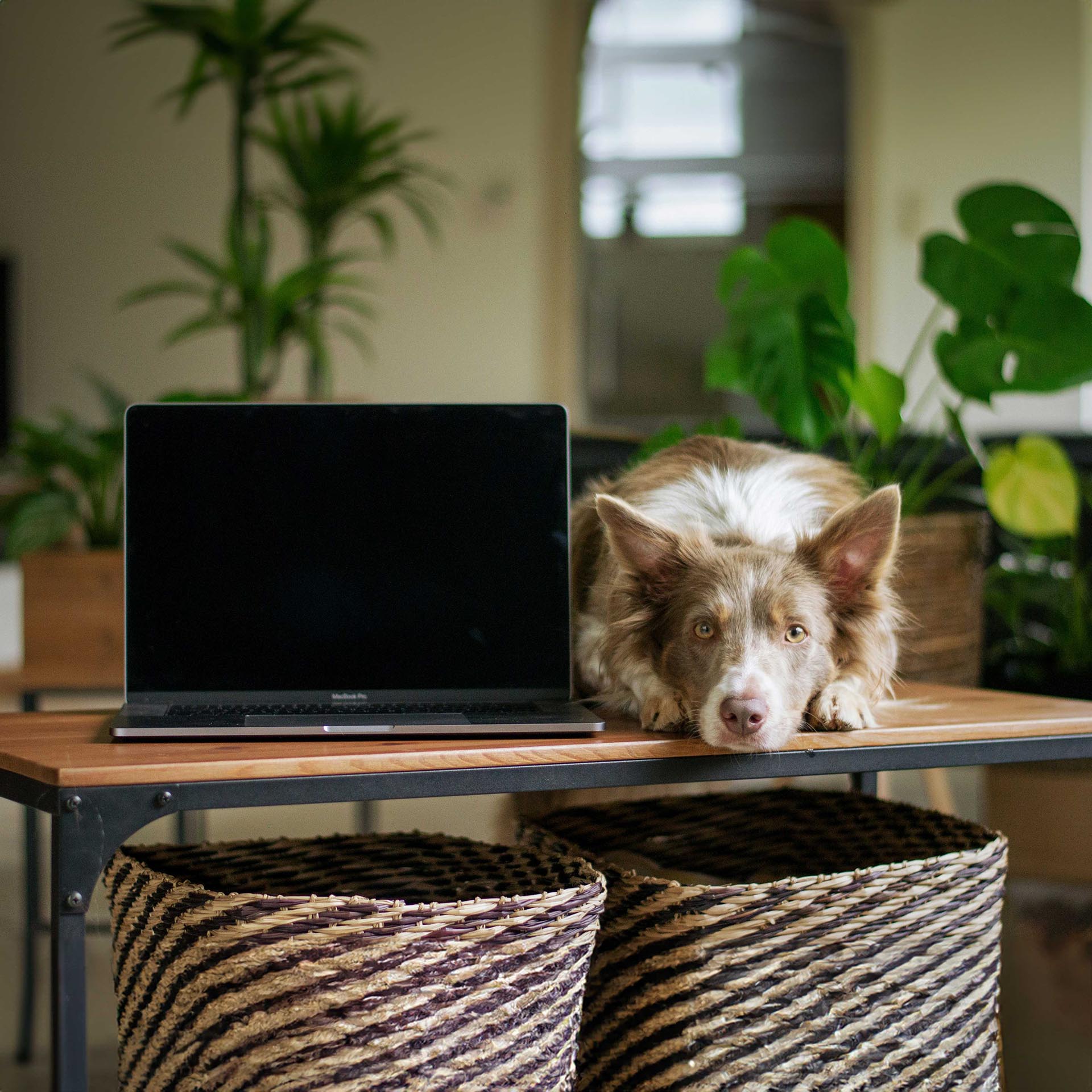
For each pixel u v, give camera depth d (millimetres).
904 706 1563
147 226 7449
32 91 7379
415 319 7641
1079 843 2357
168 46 7434
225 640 1385
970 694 1701
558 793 2229
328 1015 1121
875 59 7605
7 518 2941
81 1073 1081
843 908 1310
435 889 1517
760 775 1306
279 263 7391
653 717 1352
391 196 7570
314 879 1534
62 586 2662
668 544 1450
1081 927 2305
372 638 1402
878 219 7645
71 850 1078
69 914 1078
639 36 7809
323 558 1408
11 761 1166
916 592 2350
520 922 1163
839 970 1318
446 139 7613
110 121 7426
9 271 7371
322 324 4234
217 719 1288
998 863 1440
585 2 7617
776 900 1289
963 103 7520
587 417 7988
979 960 1411
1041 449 2500
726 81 7848
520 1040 1181
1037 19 7371
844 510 1431
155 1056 1227
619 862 1725
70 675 2545
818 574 1444
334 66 7523
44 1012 2477
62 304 7422
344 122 4047
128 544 1386
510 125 7645
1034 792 2400
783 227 2252
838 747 1326
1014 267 2311
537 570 1432
